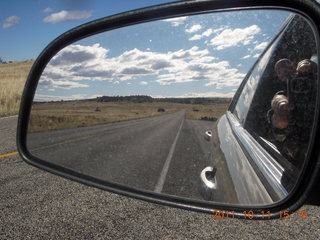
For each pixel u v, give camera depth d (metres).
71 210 2.78
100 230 2.39
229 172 1.27
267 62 1.24
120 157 1.31
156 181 1.22
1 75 38.38
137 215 2.64
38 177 3.82
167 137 1.17
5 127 9.03
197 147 1.15
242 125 1.67
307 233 2.28
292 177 0.92
